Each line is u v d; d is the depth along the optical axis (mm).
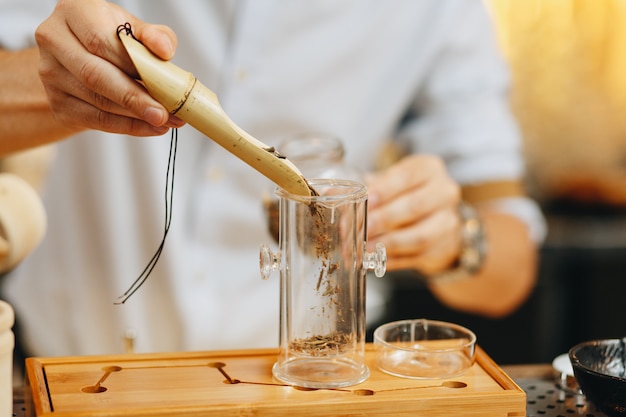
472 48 1588
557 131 2475
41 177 1622
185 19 1414
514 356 2377
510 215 1561
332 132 1522
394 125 1591
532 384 948
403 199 1162
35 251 1494
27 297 1503
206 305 1486
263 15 1426
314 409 763
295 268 812
